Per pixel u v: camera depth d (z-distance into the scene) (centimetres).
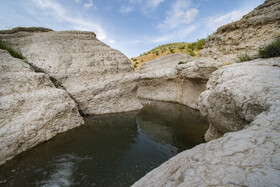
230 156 160
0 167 416
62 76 858
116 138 653
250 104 292
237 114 341
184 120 935
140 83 2002
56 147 542
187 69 1200
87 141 605
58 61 879
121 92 1067
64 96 736
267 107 253
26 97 589
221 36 951
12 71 627
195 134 712
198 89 1233
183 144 614
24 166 430
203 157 181
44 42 921
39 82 679
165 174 203
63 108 684
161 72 1720
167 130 776
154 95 1859
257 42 747
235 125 356
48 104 637
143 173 434
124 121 872
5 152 448
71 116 723
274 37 678
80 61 959
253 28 793
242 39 831
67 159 479
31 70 712
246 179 122
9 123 496
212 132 562
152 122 894
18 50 840
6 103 523
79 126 737
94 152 531
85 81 936
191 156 204
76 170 431
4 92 550
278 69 390
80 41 1055
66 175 407
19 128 506
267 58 532
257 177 121
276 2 753
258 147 159
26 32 964
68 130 681
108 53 1125
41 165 441
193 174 152
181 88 1530
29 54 839
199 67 1024
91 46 1080
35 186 361
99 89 953
